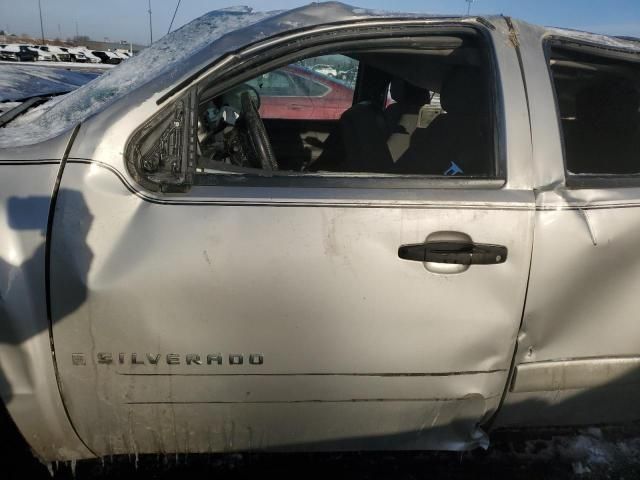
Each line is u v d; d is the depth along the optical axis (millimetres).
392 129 2369
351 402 1659
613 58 1919
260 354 1569
